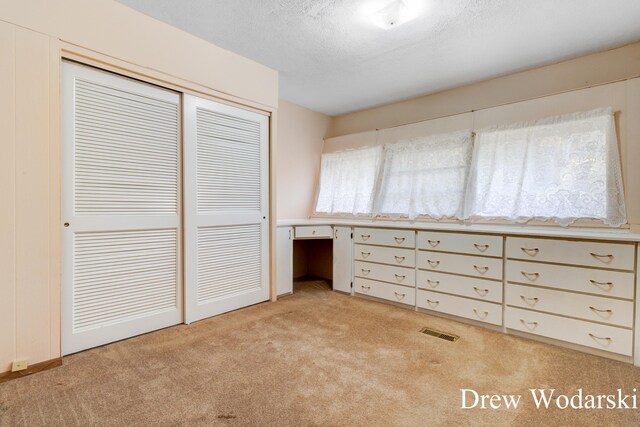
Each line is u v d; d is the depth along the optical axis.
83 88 1.98
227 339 2.23
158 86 2.34
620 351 1.94
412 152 3.63
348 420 1.38
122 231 2.17
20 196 1.70
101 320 2.09
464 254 2.60
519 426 1.35
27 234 1.73
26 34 1.71
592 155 2.53
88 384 1.64
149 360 1.91
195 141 2.54
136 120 2.23
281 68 3.09
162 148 2.37
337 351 2.06
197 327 2.45
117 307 2.16
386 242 3.09
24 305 1.72
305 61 2.94
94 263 2.05
